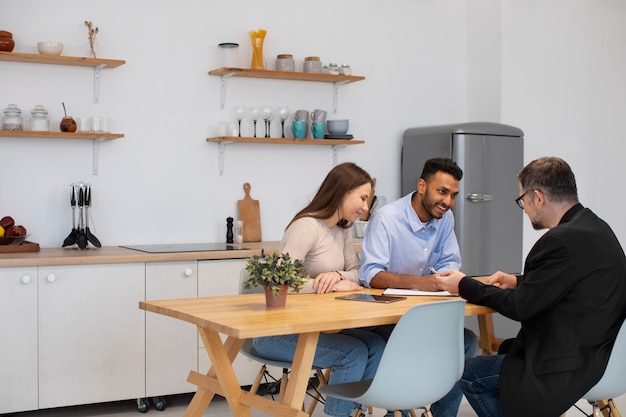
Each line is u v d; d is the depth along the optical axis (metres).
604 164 6.50
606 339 2.88
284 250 3.48
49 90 4.79
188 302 3.04
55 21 4.79
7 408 4.14
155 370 4.49
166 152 5.11
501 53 5.89
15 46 4.70
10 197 4.70
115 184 4.97
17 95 4.71
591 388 2.87
